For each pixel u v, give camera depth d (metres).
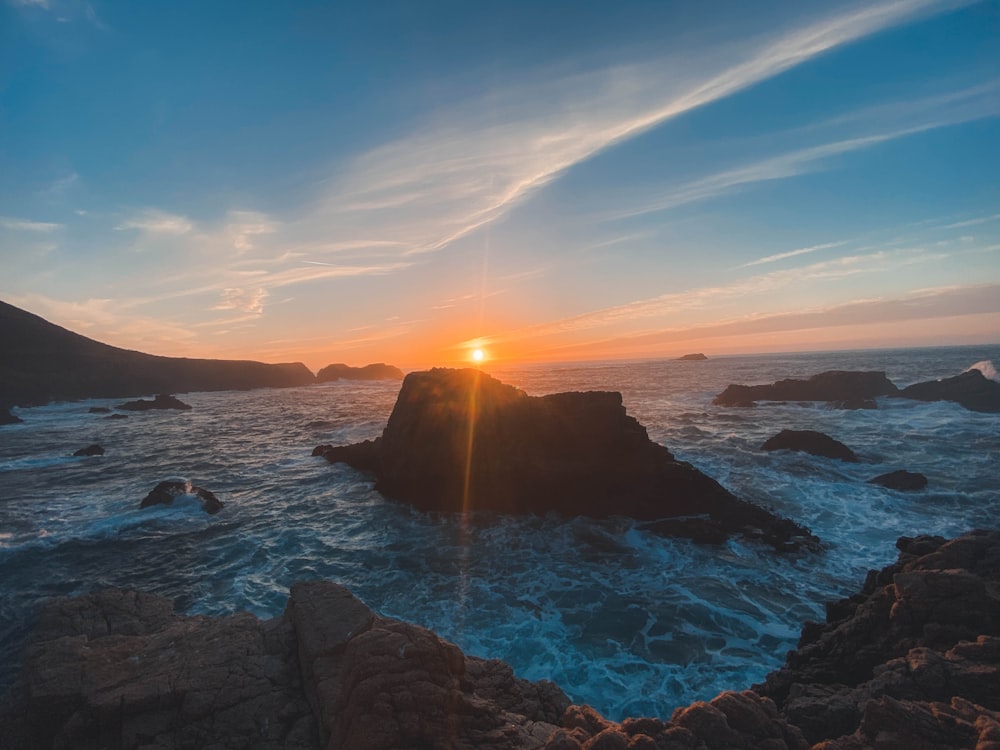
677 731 4.88
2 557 16.28
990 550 9.27
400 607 13.02
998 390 40.50
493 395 22.36
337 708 5.22
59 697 6.42
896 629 7.87
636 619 12.20
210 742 5.79
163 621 8.97
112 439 40.31
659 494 19.39
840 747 4.93
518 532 18.22
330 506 21.73
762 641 11.18
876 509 19.06
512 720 5.77
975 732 4.79
